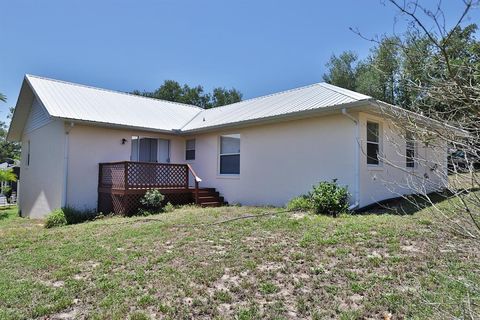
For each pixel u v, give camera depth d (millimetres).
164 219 8531
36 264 5043
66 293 3867
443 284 3588
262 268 4469
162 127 12961
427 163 2391
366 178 8773
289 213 8359
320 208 8148
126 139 12328
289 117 9766
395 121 2449
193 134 13539
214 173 12805
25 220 12125
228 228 6914
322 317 3135
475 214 1960
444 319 2797
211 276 4215
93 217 10594
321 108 8742
